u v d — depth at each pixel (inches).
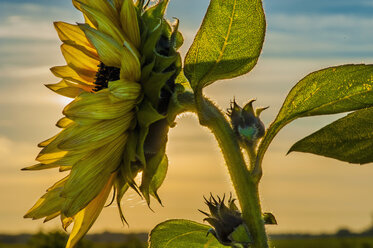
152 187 29.0
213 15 27.7
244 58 27.8
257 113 28.0
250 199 27.4
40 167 29.5
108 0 29.2
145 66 28.3
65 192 28.3
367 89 27.5
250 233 27.3
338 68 27.6
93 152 28.4
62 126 30.1
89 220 29.6
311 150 27.7
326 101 27.8
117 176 29.4
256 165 27.6
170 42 28.7
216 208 27.4
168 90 28.4
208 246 31.0
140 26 28.9
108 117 28.0
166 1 29.0
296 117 27.9
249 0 27.5
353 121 27.6
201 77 27.9
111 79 31.0
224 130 27.9
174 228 30.7
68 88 32.0
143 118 28.2
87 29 28.5
